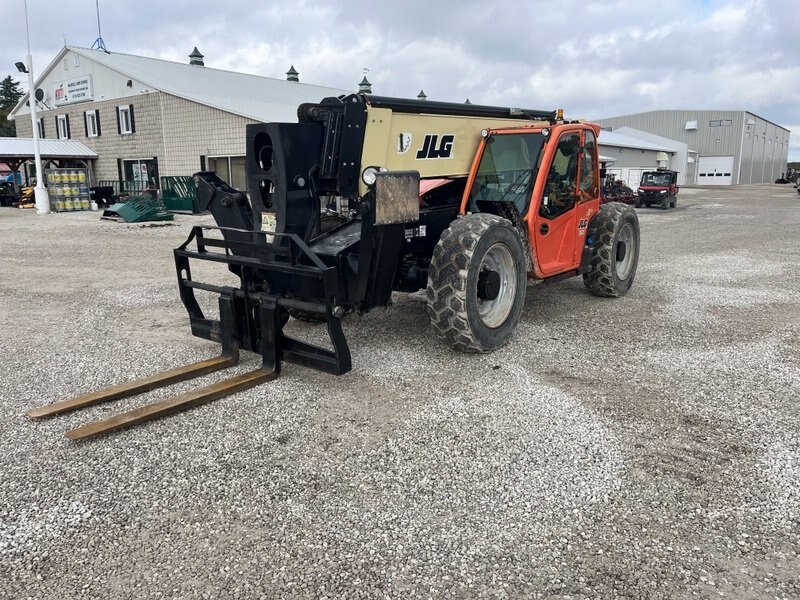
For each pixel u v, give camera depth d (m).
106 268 9.18
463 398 3.94
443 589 2.25
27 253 10.83
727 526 2.61
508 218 5.15
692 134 62.94
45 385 4.20
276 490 2.88
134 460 3.17
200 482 2.96
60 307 6.55
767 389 4.11
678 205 26.92
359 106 4.12
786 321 5.86
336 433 3.46
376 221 3.82
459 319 4.44
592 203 6.17
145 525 2.63
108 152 25.98
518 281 4.93
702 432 3.47
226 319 4.48
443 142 4.99
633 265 7.04
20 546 2.50
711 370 4.47
